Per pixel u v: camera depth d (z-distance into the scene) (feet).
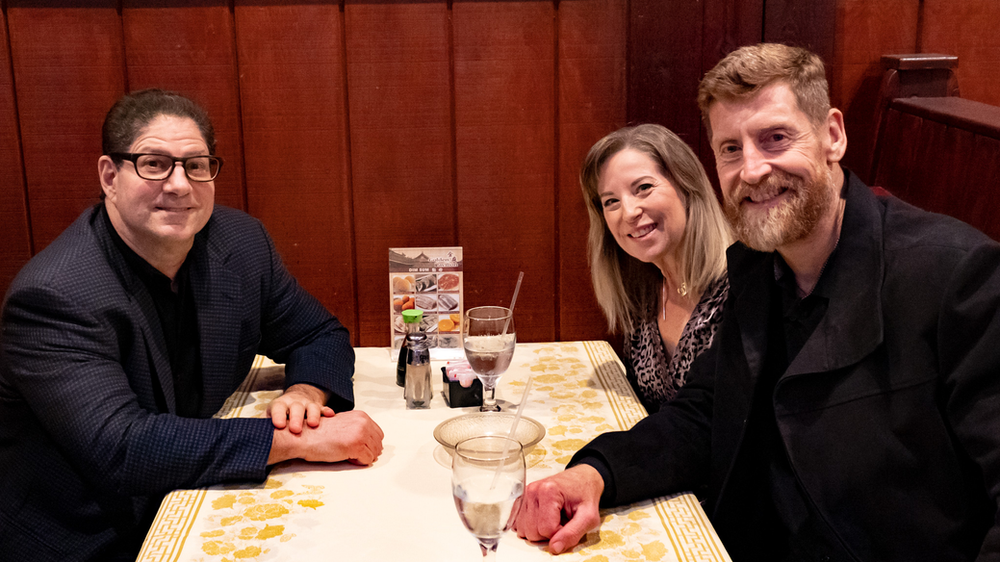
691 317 5.75
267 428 4.67
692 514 4.24
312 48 6.95
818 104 4.25
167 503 4.31
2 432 5.05
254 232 6.08
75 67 6.85
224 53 6.93
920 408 3.94
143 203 4.94
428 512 4.17
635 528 4.08
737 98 4.25
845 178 4.52
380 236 7.32
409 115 7.11
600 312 7.51
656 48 6.93
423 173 7.22
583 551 3.84
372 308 7.46
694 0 6.83
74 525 4.95
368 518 4.12
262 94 7.01
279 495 4.37
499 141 7.18
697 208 5.77
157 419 4.67
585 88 7.10
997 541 3.51
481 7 6.94
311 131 7.10
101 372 4.74
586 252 7.39
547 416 5.41
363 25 6.93
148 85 6.93
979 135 5.68
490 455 3.80
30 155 6.97
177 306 5.58
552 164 7.23
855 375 4.12
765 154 4.24
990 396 3.75
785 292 4.63
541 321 7.52
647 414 5.44
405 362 5.95
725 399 4.68
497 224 7.34
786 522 4.50
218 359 5.54
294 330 6.15
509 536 3.99
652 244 5.76
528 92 7.10
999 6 6.89
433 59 7.01
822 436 4.19
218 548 3.84
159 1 6.81
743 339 4.61
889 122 6.86
